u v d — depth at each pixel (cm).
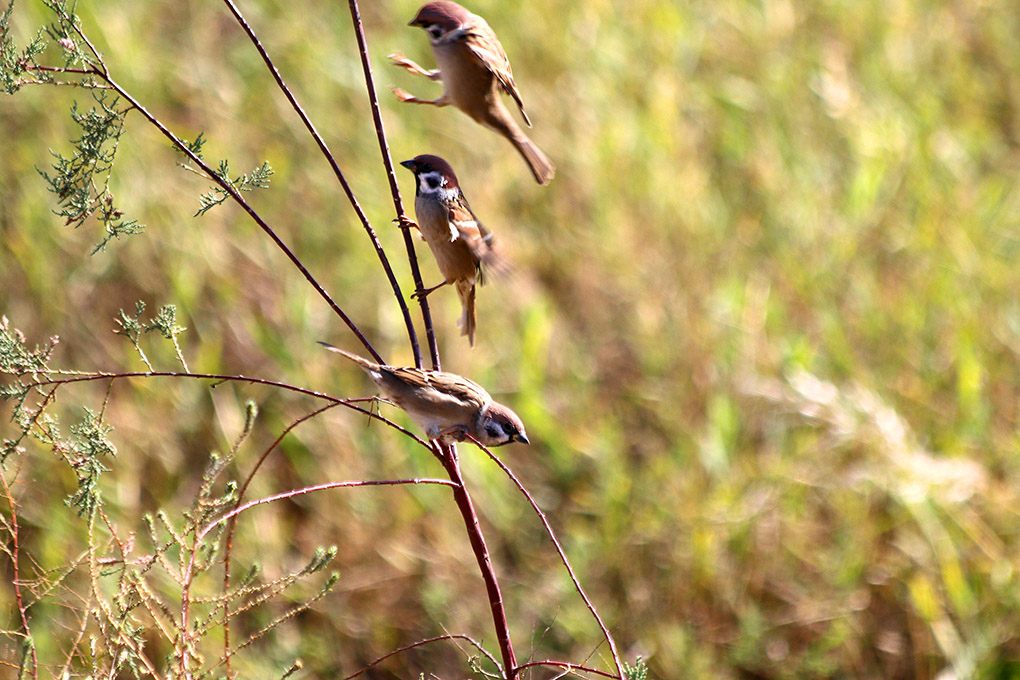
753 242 1340
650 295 1269
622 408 1211
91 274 1220
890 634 1043
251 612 1023
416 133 1413
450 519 1096
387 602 1061
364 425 1151
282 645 996
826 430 1136
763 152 1429
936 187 1402
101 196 570
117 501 1048
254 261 1269
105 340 1186
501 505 1106
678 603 1050
